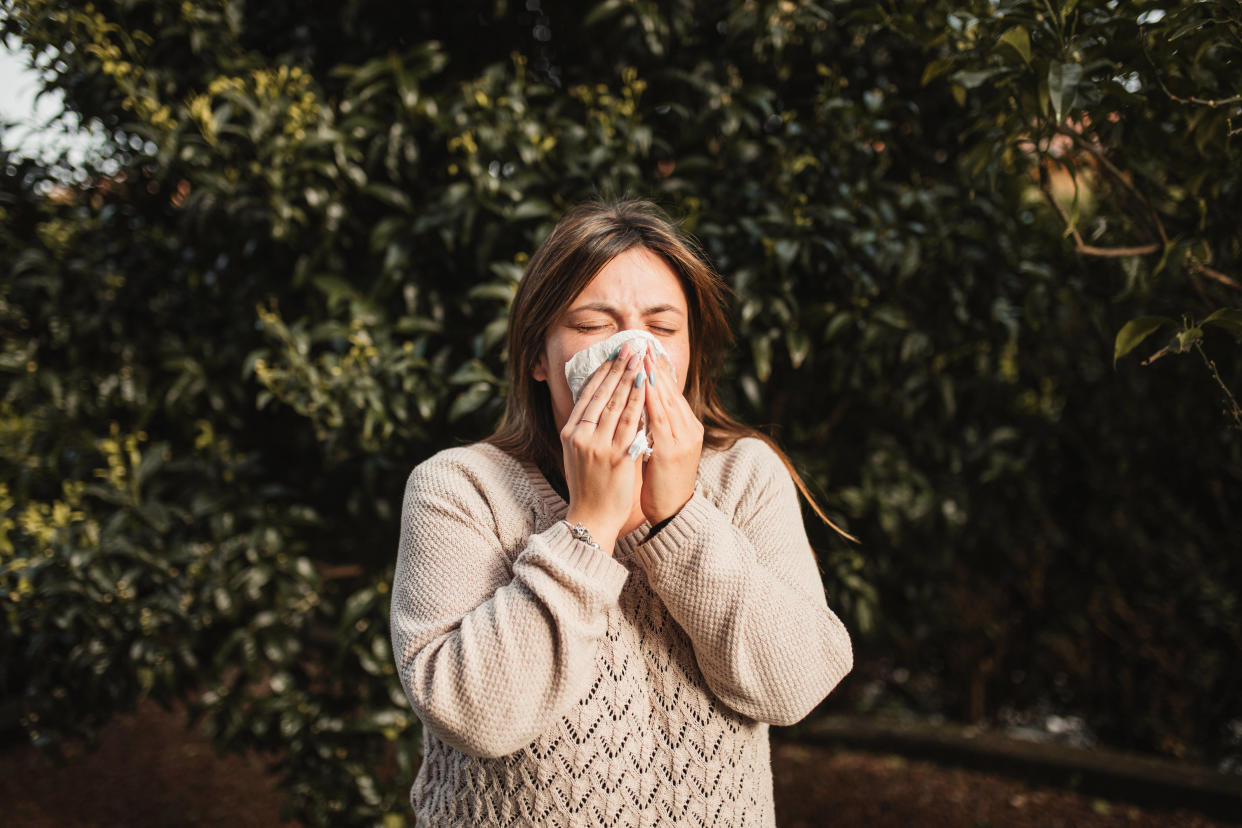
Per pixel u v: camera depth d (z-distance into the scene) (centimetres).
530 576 94
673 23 211
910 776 312
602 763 99
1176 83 144
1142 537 304
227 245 220
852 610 250
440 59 205
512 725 90
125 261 235
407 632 99
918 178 231
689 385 127
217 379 227
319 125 201
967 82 146
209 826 293
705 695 106
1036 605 319
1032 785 303
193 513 213
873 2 201
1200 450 294
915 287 224
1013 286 236
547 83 236
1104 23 138
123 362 230
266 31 226
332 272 213
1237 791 276
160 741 361
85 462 224
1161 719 309
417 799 111
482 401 193
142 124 198
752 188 207
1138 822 278
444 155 218
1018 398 284
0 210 229
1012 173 174
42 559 199
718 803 104
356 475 232
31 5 197
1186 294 217
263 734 221
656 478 102
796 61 223
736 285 199
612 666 102
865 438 263
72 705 215
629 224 111
